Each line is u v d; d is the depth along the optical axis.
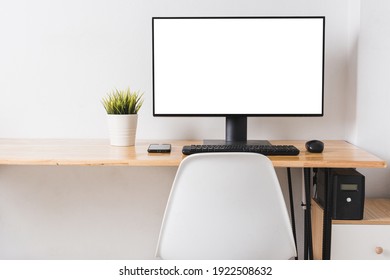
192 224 1.39
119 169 2.22
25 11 2.14
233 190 1.35
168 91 1.93
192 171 1.33
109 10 2.14
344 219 1.72
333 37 2.14
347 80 2.15
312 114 1.93
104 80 2.17
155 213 2.24
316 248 1.95
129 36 2.15
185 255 1.43
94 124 2.19
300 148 1.89
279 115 1.93
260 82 1.92
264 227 1.40
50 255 2.27
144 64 2.16
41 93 2.18
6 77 2.17
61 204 2.24
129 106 1.91
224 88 1.93
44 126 2.20
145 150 1.82
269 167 1.33
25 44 2.15
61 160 1.61
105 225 2.25
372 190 2.09
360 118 2.03
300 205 2.21
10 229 2.26
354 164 1.59
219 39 1.91
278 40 1.91
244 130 1.99
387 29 1.99
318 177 1.93
